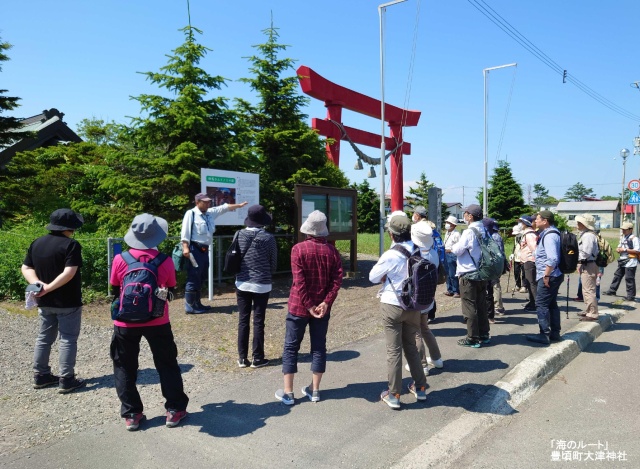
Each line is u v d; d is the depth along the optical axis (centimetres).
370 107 1905
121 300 349
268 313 767
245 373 499
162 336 367
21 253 803
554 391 495
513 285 1135
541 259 611
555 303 628
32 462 319
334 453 339
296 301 419
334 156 1719
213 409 408
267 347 594
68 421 382
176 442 350
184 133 989
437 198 1241
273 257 525
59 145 1789
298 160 1252
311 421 388
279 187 1169
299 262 417
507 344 612
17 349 555
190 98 945
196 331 648
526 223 823
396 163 2181
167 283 372
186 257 729
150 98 970
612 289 1059
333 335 656
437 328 698
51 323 447
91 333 627
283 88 1216
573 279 1206
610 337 712
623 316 859
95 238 866
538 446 374
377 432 372
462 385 471
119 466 316
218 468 316
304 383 473
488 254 573
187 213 741
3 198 1515
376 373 502
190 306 740
